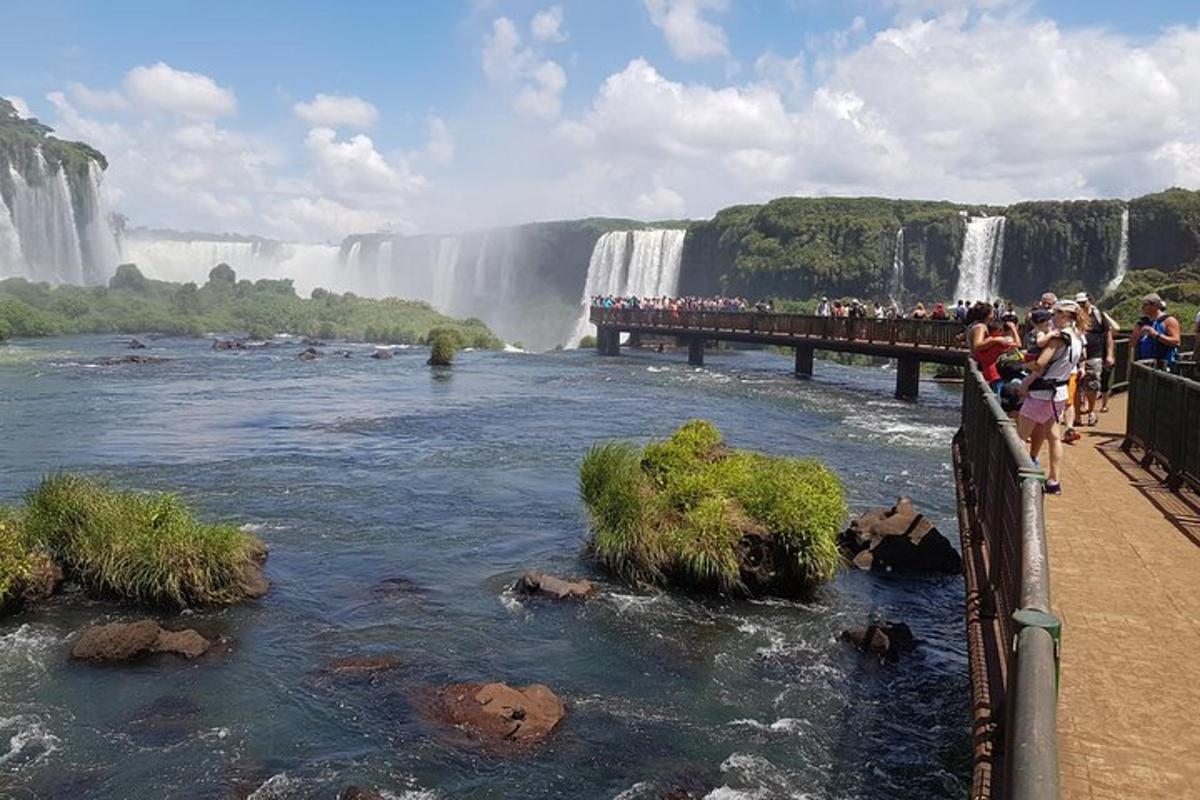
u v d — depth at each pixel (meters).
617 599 11.39
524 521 14.95
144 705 8.48
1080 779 4.25
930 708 8.66
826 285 77.69
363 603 11.19
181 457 20.03
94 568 11.24
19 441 21.78
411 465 19.41
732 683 9.16
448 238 105.50
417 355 51.41
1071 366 9.73
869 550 12.94
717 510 12.03
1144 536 8.22
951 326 29.44
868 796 7.16
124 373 38.00
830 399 31.69
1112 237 64.31
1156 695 5.11
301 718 8.27
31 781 7.23
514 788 7.20
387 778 7.29
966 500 9.10
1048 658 3.02
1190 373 13.68
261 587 11.46
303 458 20.08
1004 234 67.75
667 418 26.78
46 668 9.23
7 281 67.62
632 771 7.48
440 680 9.08
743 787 7.27
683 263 96.31
